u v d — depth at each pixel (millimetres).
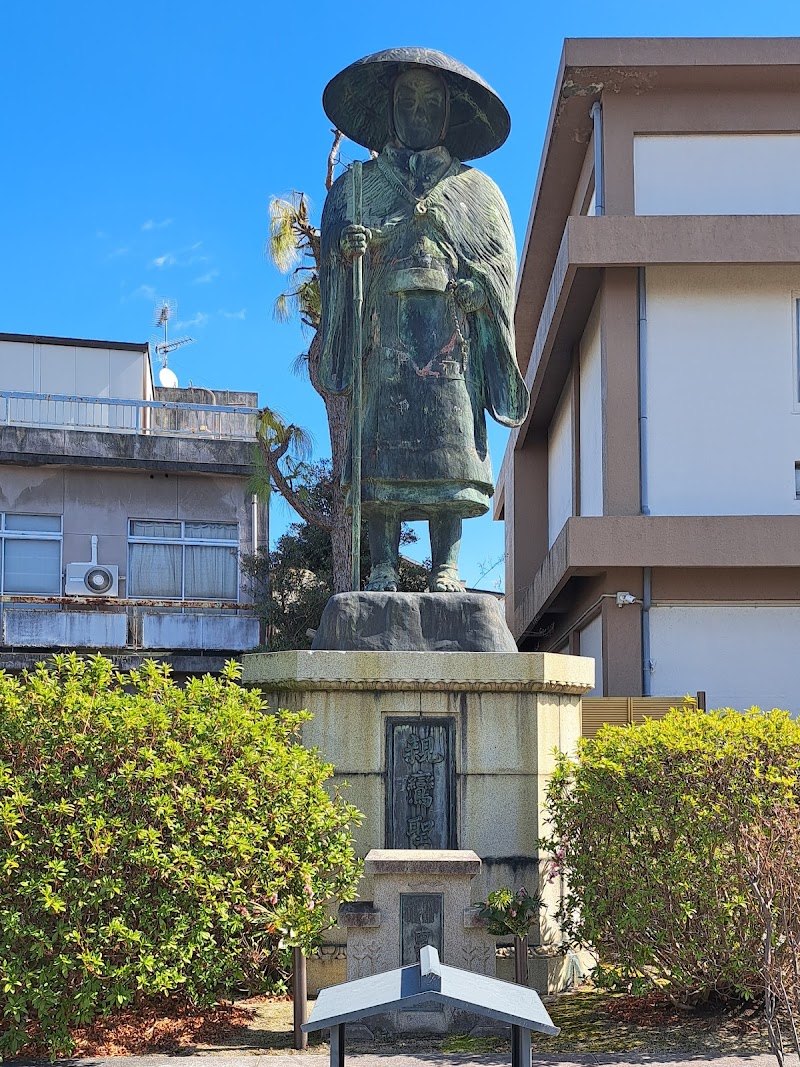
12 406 22344
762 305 17953
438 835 7414
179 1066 5699
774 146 18125
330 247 8672
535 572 26422
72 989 5859
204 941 6133
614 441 17672
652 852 6605
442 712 7527
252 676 7812
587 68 17594
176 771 6199
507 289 8742
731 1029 6438
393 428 8445
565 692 7863
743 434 17781
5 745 6164
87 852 5992
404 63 8625
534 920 6906
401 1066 5711
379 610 7934
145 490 22688
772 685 17344
